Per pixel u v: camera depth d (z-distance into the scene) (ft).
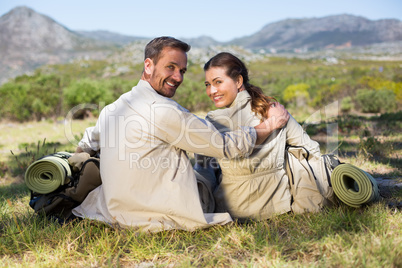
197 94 53.26
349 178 8.50
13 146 26.30
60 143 25.84
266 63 399.24
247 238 7.42
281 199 8.74
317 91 64.80
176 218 7.73
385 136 21.53
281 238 7.48
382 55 619.67
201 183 8.80
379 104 48.98
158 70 8.07
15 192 13.44
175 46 8.05
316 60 449.48
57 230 8.14
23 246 7.61
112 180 7.72
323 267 5.98
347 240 6.79
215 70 8.65
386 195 9.78
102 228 8.09
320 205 8.62
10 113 46.21
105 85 52.44
